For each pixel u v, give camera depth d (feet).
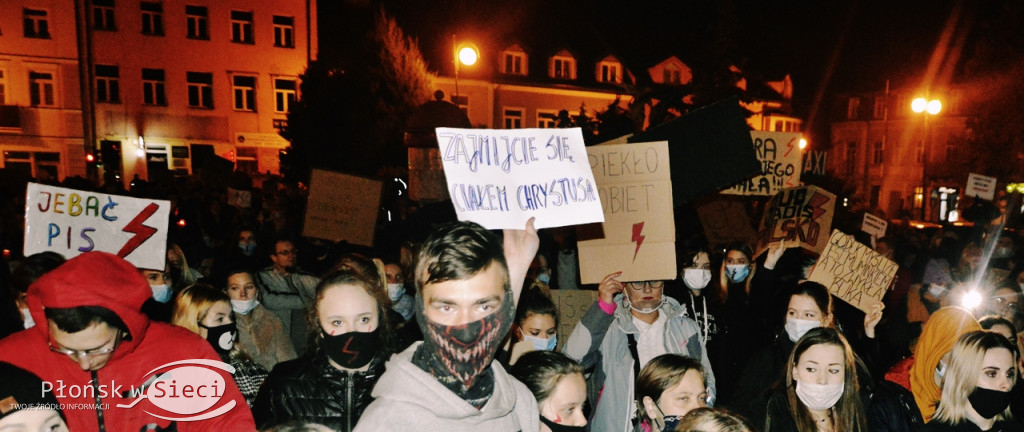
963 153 79.82
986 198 36.94
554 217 9.47
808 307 13.14
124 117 104.01
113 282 7.52
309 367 9.70
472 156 9.20
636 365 13.47
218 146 109.60
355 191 23.15
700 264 15.99
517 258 8.32
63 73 100.12
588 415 13.73
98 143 102.68
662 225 13.74
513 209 9.25
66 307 7.23
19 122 97.86
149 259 13.53
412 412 6.47
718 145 15.28
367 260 13.92
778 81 146.61
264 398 9.84
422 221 25.35
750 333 16.26
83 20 100.89
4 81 97.60
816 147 155.43
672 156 15.33
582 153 9.79
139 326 7.78
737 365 15.66
